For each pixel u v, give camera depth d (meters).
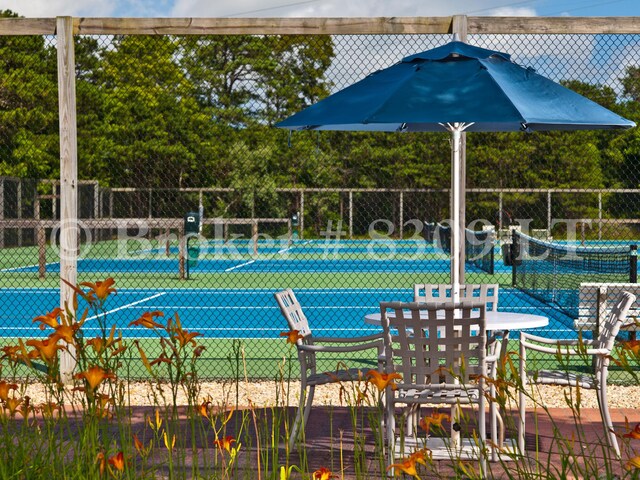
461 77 6.38
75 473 3.20
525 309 16.94
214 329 13.97
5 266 25.27
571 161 27.58
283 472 3.37
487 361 5.81
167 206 24.36
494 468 5.61
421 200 26.42
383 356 6.01
